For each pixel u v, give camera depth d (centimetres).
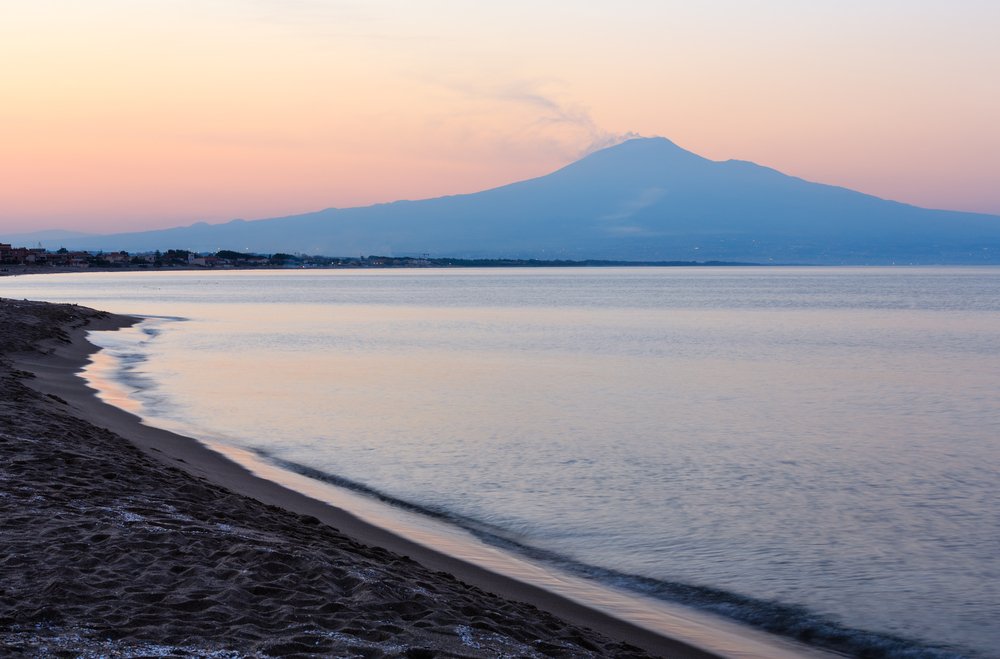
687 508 1814
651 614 1212
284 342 5919
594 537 1599
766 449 2458
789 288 19638
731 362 4834
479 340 6222
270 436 2542
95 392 3142
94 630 763
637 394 3553
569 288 19875
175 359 4706
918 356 5228
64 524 1105
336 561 1068
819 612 1252
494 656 791
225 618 820
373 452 2347
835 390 3725
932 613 1250
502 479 2052
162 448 2117
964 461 2312
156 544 1047
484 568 1362
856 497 1922
